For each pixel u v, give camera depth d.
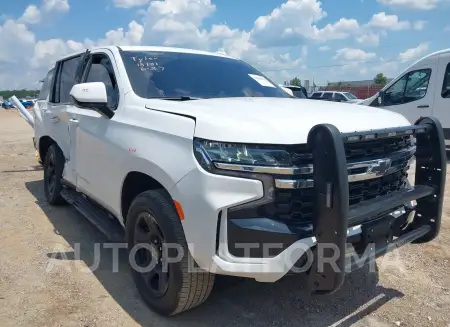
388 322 2.93
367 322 2.93
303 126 2.51
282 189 2.40
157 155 2.76
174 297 2.76
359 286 3.44
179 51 4.08
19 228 4.70
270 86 4.15
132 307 3.09
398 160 2.88
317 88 37.91
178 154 2.62
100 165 3.58
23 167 8.59
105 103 3.31
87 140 3.84
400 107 10.63
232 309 3.08
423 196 2.96
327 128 2.25
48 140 5.58
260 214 2.41
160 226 2.76
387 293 3.33
